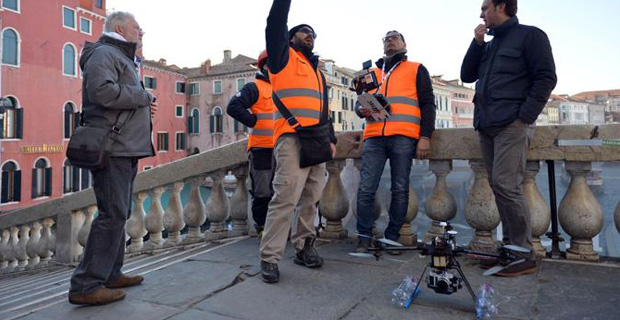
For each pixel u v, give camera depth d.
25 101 27.41
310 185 3.32
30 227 6.54
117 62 2.73
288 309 2.50
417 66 3.73
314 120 2.96
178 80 47.19
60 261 5.69
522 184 3.59
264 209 4.43
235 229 4.88
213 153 4.73
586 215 3.32
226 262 3.57
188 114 48.34
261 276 3.11
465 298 2.61
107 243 2.72
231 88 46.38
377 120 3.72
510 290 2.73
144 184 5.02
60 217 5.73
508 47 2.98
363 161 3.84
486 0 3.09
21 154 27.02
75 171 30.84
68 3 30.42
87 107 2.76
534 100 2.79
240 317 2.40
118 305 2.64
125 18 2.91
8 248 6.71
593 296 2.59
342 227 4.52
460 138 3.72
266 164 4.32
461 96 89.06
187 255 4.21
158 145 44.59
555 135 3.39
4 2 26.28
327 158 3.05
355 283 2.95
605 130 3.24
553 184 3.51
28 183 27.44
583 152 3.30
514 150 2.96
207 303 2.62
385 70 3.90
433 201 3.95
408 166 3.70
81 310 2.57
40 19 28.38
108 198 2.73
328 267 3.35
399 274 3.14
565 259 3.42
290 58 3.00
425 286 2.85
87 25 32.38
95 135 2.65
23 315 2.52
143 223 5.11
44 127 28.62
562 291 2.68
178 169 4.85
